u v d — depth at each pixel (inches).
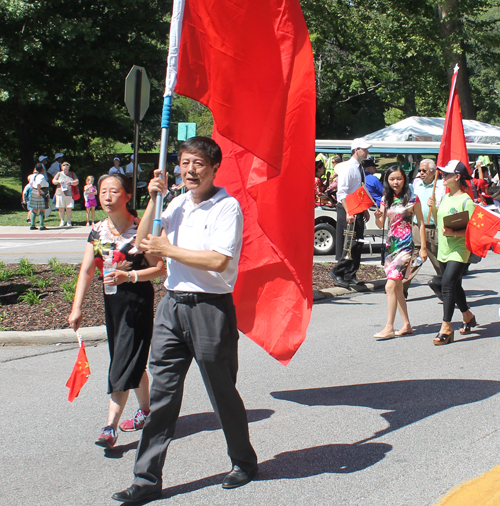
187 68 145.0
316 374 225.3
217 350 132.6
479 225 247.9
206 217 134.7
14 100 1107.9
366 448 160.6
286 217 171.3
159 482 134.6
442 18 1053.2
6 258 507.5
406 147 629.3
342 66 1365.7
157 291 343.3
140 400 176.6
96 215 885.2
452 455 155.2
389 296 274.1
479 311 328.5
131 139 1274.6
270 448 161.8
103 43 1084.5
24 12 906.1
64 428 177.5
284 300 174.7
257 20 152.7
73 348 259.9
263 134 155.3
